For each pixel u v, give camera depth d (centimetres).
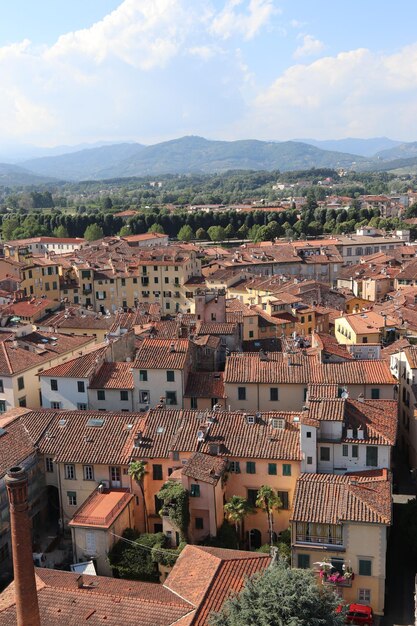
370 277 19988
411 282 19238
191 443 8138
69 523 7488
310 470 7856
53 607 5956
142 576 7344
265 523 8019
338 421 7919
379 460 7906
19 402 11088
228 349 12106
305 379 9825
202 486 7581
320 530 6900
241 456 7956
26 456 8281
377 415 8325
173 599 6034
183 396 10125
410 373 9794
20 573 4825
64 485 8438
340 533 6850
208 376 10419
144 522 8256
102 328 14600
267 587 5222
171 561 7275
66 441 8569
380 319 13875
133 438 8462
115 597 6044
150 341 10800
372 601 6856
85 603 5984
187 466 7675
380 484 7375
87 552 7512
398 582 7262
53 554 7994
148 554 7469
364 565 6838
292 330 15262
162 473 8188
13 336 12525
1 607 6031
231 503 7694
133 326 13962
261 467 7969
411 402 9588
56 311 16538
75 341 13012
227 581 6141
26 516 4800
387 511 6850
